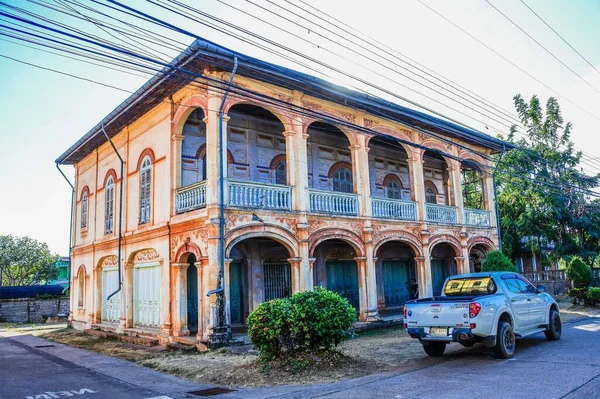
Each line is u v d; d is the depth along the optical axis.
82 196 25.02
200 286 14.16
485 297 10.13
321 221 16.34
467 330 9.53
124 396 9.13
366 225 17.77
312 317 10.13
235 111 18.08
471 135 22.39
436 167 26.73
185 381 10.26
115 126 19.98
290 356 10.18
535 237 31.81
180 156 16.34
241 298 17.59
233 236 14.02
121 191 19.72
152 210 17.27
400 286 23.81
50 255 51.12
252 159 18.28
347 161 21.78
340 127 17.84
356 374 9.43
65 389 10.08
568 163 32.03
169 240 16.02
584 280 22.48
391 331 16.66
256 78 14.80
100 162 22.89
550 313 12.41
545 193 29.97
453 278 12.09
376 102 17.86
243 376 9.77
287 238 15.27
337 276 20.69
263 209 14.76
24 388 10.27
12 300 30.98
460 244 21.95
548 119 33.19
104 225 21.58
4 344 19.23
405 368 9.77
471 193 37.03
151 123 18.06
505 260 20.45
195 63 13.88
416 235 19.81
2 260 45.97
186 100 15.85
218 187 13.88
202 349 13.55
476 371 8.95
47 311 32.03
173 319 15.59
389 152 24.08
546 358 9.85
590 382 7.52
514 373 8.53
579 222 31.02
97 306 21.64
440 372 9.09
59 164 26.19
